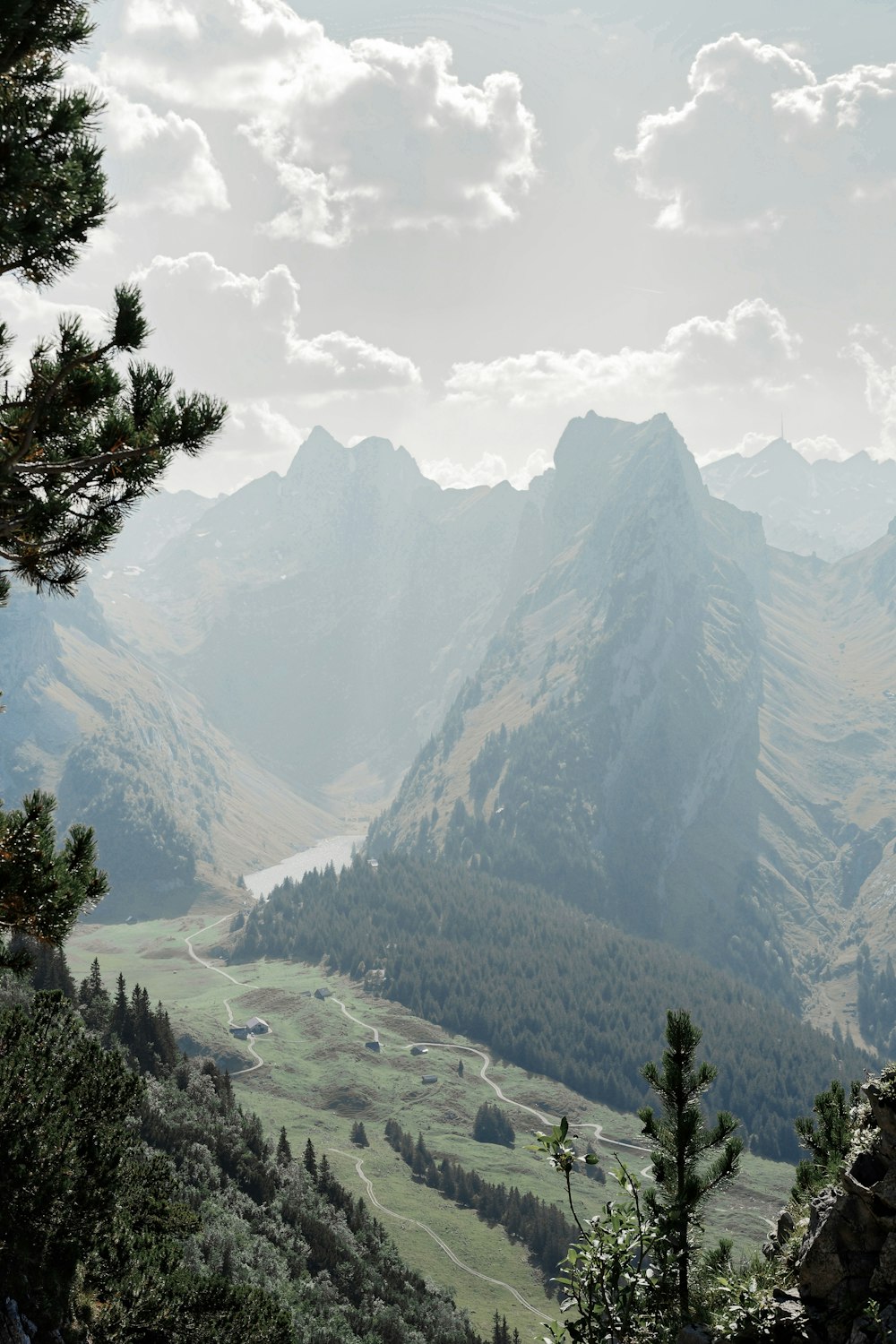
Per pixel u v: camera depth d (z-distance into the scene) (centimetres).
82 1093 3500
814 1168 2023
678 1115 1834
